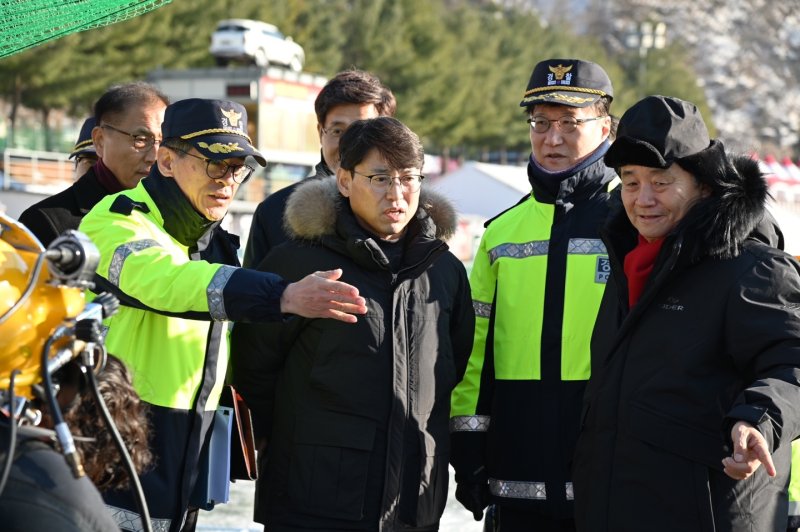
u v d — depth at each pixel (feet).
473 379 12.77
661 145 9.64
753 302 9.23
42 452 6.01
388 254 11.23
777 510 9.66
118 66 107.76
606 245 10.61
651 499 9.70
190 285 9.26
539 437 12.38
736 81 403.34
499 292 12.89
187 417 10.20
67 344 6.18
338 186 11.37
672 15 417.28
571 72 12.74
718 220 9.43
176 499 9.98
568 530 12.57
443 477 11.41
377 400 10.89
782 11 427.74
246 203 61.93
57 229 12.74
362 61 148.97
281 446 11.17
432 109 153.58
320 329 10.96
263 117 64.18
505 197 102.32
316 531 10.77
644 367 9.85
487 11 214.48
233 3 123.95
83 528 5.89
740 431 8.59
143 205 10.21
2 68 98.48
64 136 100.22
